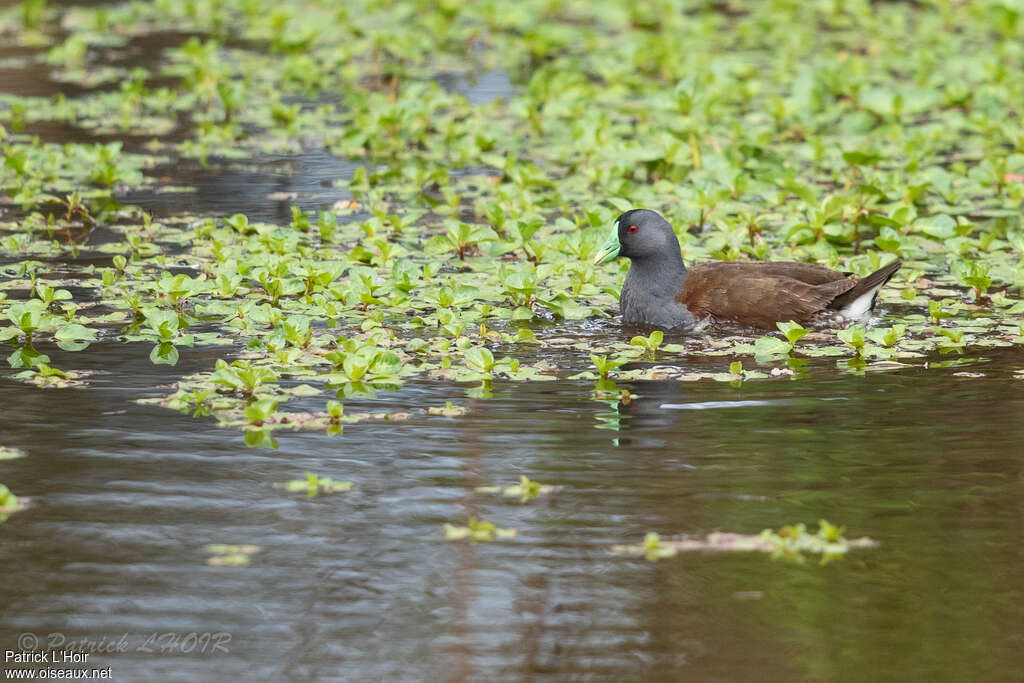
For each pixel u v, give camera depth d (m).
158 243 16.80
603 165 20.98
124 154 21.39
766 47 30.80
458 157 22.06
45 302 13.83
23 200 18.78
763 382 12.12
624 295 14.40
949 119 23.94
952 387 11.87
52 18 33.25
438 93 23.83
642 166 21.52
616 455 10.30
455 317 13.46
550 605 8.04
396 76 25.16
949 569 8.48
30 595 8.05
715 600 8.10
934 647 7.59
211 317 13.99
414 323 13.88
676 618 7.90
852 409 11.31
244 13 34.34
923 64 27.03
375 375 12.13
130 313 14.04
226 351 12.84
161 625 7.78
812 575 8.40
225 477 9.79
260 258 15.29
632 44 28.88
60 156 20.80
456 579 8.34
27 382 11.84
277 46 29.97
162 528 8.95
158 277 15.24
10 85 26.08
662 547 8.74
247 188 19.70
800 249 16.64
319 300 14.27
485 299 14.76
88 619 7.82
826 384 12.02
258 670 7.35
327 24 31.16
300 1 35.94
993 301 14.74
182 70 27.12
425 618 7.89
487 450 10.38
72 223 17.80
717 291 14.02
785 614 7.95
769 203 18.73
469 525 9.07
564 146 21.88
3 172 20.28
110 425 10.77
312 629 7.78
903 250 16.09
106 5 35.19
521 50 30.11
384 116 21.98
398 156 22.06
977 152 22.34
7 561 8.44
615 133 22.97
